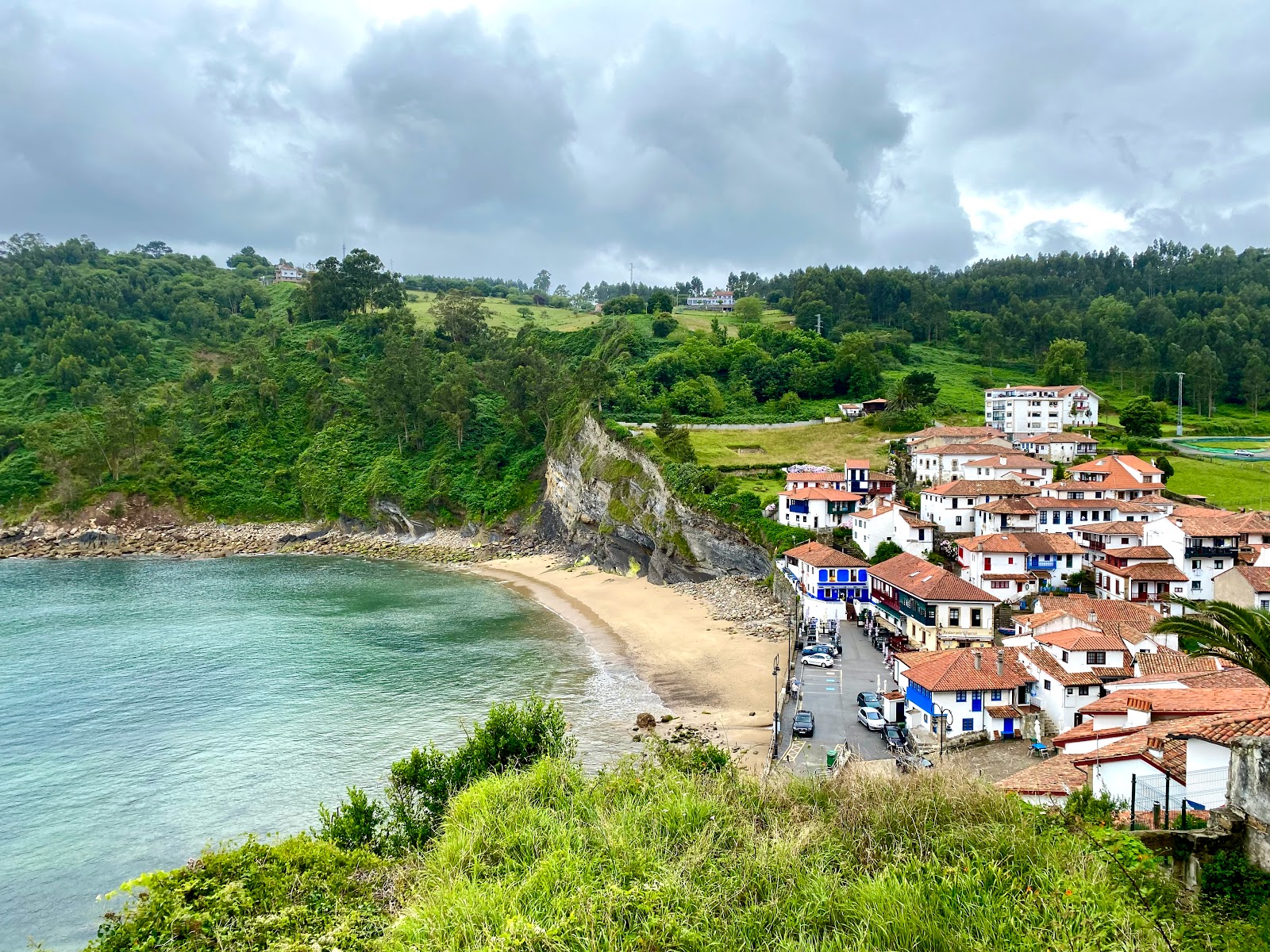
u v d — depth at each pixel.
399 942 18.02
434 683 71.44
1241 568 67.38
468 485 160.62
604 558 128.25
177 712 64.81
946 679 51.84
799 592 89.88
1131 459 108.56
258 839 45.00
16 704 66.69
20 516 154.75
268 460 173.88
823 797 23.12
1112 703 39.59
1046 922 15.81
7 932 37.88
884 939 15.91
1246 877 18.36
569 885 18.75
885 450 136.38
